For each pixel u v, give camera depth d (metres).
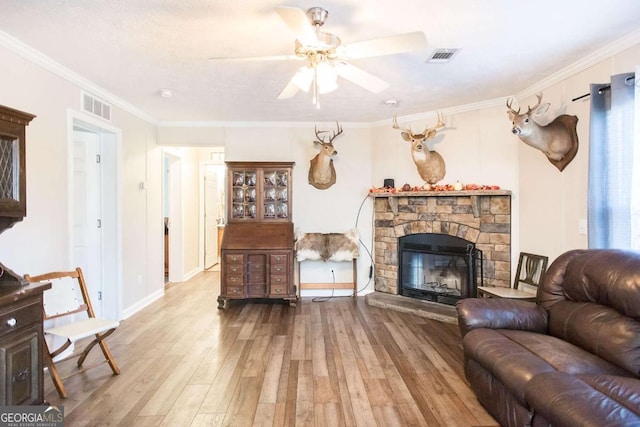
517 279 3.69
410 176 4.76
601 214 2.63
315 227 5.11
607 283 2.10
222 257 4.49
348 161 5.13
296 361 2.94
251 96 3.85
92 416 2.17
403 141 4.80
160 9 2.12
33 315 2.00
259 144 5.08
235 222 4.80
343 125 5.12
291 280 4.56
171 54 2.76
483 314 2.50
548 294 2.56
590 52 2.77
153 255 4.91
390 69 3.11
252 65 2.98
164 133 5.02
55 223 2.94
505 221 3.91
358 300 4.86
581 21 2.30
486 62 2.96
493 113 4.02
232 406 2.28
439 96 3.88
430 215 4.45
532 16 2.24
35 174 2.73
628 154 2.43
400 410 2.24
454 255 4.25
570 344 2.16
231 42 2.56
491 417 2.17
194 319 4.06
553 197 3.34
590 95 2.65
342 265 5.14
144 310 4.41
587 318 2.15
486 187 3.96
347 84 3.47
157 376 2.68
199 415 2.19
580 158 3.02
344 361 2.94
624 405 1.41
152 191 4.87
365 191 5.13
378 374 2.71
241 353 3.10
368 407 2.27
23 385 1.92
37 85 2.76
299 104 4.18
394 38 1.96
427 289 4.55
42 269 2.80
